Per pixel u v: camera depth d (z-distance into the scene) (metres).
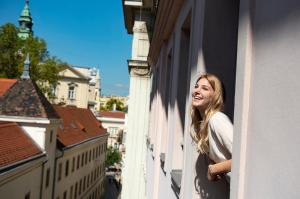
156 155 8.32
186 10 4.66
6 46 45.62
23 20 63.94
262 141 1.82
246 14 2.08
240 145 2.04
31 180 18.62
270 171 1.72
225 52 3.36
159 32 8.33
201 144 2.55
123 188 18.81
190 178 3.53
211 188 3.13
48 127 21.23
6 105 21.14
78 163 32.72
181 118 5.34
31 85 22.56
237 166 2.07
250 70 2.03
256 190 1.85
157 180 7.96
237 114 2.12
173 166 5.29
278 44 1.72
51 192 23.45
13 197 15.90
